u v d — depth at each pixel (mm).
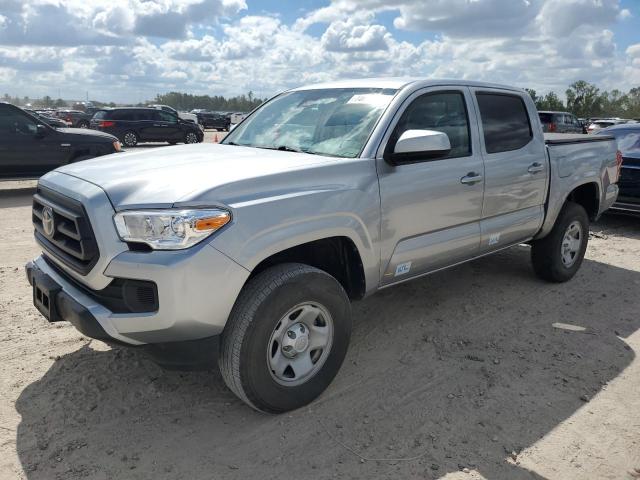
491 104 4574
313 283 3076
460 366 3799
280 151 3805
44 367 3623
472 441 2967
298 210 3029
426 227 3891
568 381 3635
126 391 3371
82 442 2877
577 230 5562
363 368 3750
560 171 5199
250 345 2881
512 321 4609
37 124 10930
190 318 2688
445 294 5195
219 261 2711
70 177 3225
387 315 4680
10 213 8734
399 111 3740
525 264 6215
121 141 23688
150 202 2715
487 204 4398
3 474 2617
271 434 2988
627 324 4629
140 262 2648
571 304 5035
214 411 3195
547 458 2848
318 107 4145
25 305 4672
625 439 3021
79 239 2822
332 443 2924
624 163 8016
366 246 3443
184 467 2717
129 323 2709
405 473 2703
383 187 3520
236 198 2842
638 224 8750
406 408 3262
